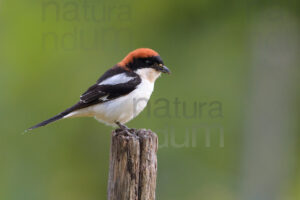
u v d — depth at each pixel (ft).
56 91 44.16
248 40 50.57
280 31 50.93
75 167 43.88
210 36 49.32
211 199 44.55
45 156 43.09
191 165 43.47
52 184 43.24
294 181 53.16
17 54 44.42
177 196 42.39
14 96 43.16
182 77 47.52
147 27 48.24
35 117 43.06
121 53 46.80
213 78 48.67
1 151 41.78
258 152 50.93
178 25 48.75
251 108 51.19
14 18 45.57
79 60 45.47
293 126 53.31
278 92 51.70
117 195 20.94
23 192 41.52
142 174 20.95
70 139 43.80
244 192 48.57
